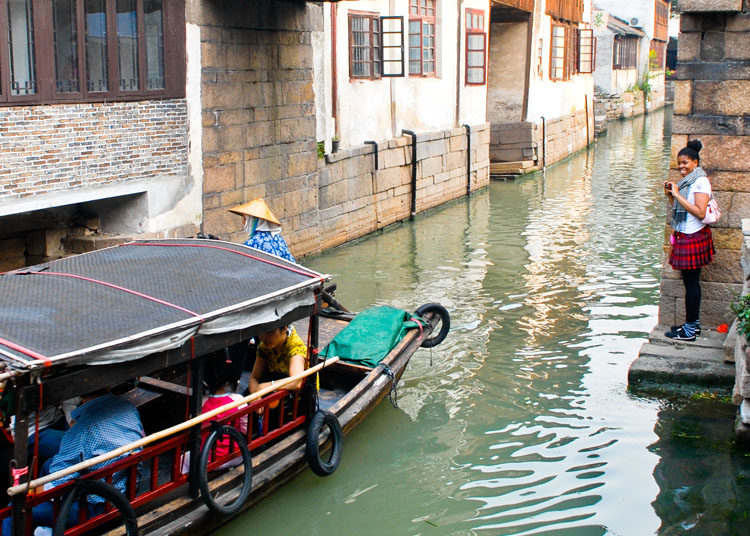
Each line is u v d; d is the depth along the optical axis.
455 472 5.98
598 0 45.22
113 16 8.30
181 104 9.31
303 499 5.63
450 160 17.88
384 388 6.60
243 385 6.45
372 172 14.34
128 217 8.90
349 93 13.56
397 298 10.25
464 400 7.21
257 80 10.59
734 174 7.41
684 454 6.12
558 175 22.39
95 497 4.49
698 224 7.21
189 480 4.85
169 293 4.88
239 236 10.51
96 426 4.54
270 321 5.16
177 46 9.16
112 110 8.44
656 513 5.36
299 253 11.99
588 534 5.14
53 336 4.11
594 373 7.73
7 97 7.28
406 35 15.58
